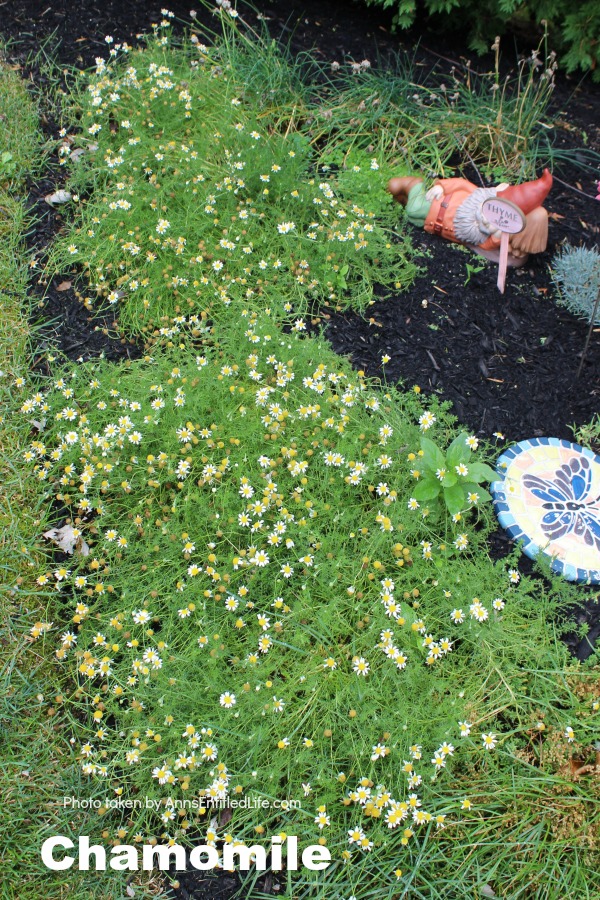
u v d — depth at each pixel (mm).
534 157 1923
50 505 1457
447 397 1586
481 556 1400
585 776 1251
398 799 1228
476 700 1288
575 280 1725
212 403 1496
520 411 1582
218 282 1672
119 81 1923
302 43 2123
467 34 2227
